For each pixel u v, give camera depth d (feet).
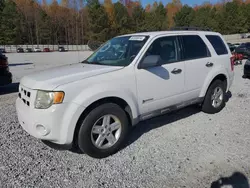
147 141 12.40
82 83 9.93
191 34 14.66
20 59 89.81
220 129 13.73
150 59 11.57
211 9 250.16
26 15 234.38
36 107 9.55
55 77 10.27
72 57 101.09
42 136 9.62
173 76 12.92
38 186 8.84
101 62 12.76
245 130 13.50
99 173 9.65
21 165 10.18
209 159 10.48
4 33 213.87
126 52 12.49
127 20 216.74
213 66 15.44
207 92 15.64
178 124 14.62
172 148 11.58
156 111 12.64
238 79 30.25
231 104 18.58
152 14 232.73
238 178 9.13
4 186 8.81
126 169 9.90
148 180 9.15
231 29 225.76
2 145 11.93
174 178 9.23
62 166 10.17
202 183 8.90
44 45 225.15
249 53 58.70
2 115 16.51
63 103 9.43
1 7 214.28
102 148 10.68
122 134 11.21
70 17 245.04
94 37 203.21
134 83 11.33
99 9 200.54
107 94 10.32
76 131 10.19
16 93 24.07
